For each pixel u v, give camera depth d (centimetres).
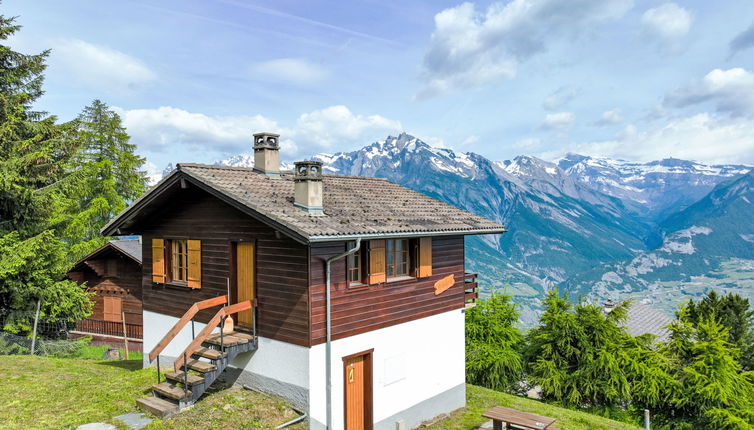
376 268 1166
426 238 1314
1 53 2091
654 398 1777
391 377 1216
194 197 1282
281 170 1417
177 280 1358
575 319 1934
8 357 1579
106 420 984
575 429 1380
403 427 1185
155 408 1005
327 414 1052
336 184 1438
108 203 3259
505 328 2155
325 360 1052
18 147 1838
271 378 1101
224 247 1202
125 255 2302
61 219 2042
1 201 1811
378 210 1273
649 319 3609
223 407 1045
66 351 1920
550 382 1884
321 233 966
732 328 2508
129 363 1728
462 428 1289
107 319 2381
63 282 1916
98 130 3594
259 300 1125
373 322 1167
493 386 1992
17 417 993
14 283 1777
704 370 1808
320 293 1039
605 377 1845
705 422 1733
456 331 1436
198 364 1070
